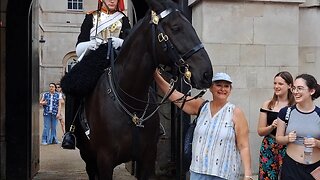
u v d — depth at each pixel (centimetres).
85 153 502
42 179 761
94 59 445
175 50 365
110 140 407
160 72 443
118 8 487
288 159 411
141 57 397
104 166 411
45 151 1099
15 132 727
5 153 733
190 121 629
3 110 738
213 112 382
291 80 489
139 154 416
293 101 485
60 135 1427
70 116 479
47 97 1247
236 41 636
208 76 353
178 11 375
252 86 643
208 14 626
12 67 727
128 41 413
